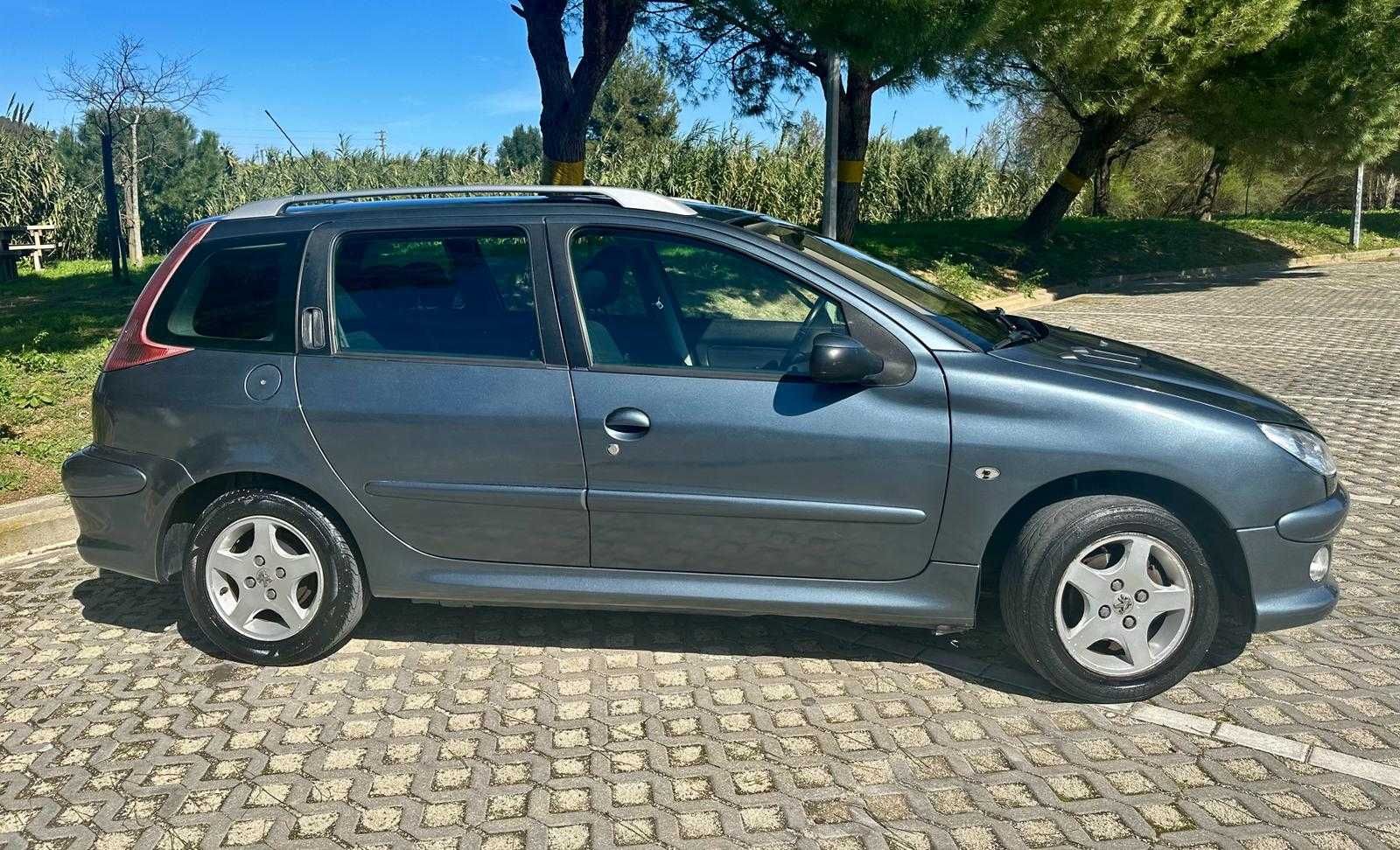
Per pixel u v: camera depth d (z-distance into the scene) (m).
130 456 4.00
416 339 3.85
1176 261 24.08
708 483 3.65
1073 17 15.34
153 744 3.48
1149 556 3.53
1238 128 19.83
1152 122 32.75
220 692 3.85
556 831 2.94
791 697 3.72
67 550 5.58
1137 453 3.46
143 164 25.00
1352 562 5.00
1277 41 18.47
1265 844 2.83
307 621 3.96
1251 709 3.58
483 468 3.76
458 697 3.77
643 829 2.95
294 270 3.93
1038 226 22.78
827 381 3.54
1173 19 16.47
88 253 24.61
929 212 27.58
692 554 3.75
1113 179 40.44
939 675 3.87
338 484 3.84
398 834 2.94
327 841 2.92
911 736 3.43
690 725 3.53
